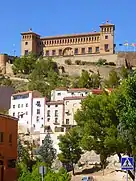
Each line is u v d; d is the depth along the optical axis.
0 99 178.62
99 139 59.88
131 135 49.81
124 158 34.84
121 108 51.12
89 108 60.66
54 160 129.25
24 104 170.50
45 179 50.88
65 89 178.75
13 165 64.69
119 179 105.12
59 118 162.62
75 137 122.19
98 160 126.69
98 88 193.75
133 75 48.09
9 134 64.19
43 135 147.50
